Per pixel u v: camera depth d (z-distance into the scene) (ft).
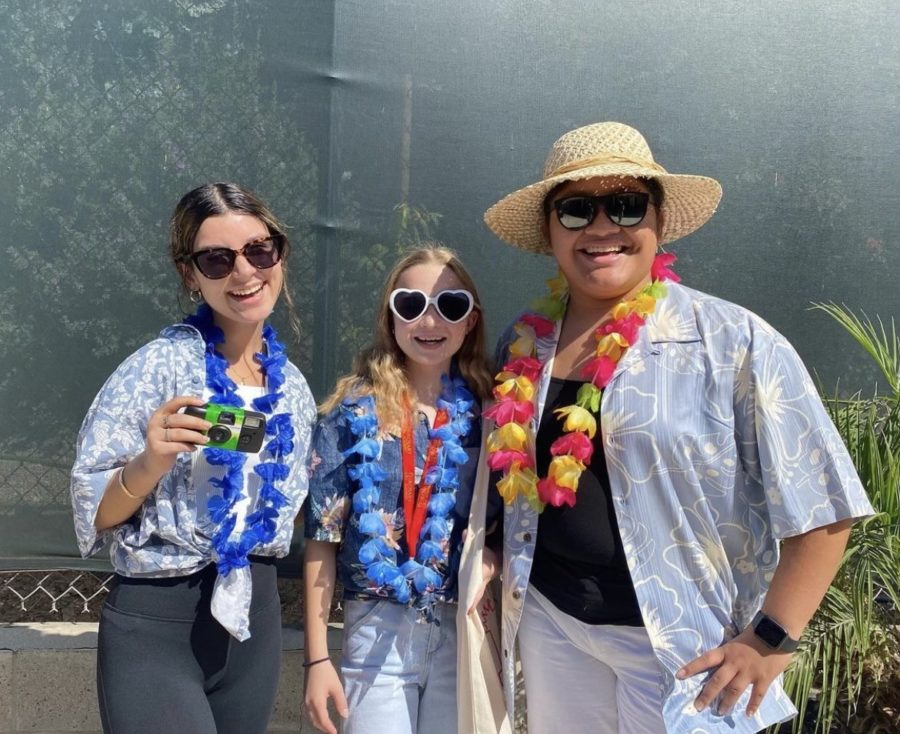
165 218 11.30
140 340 11.37
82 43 11.10
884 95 11.48
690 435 7.12
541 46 11.32
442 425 8.16
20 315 11.27
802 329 11.72
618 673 7.70
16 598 11.90
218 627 7.34
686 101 11.45
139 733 7.00
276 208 11.32
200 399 7.21
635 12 11.34
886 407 10.86
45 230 11.24
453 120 11.34
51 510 11.38
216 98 11.20
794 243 11.64
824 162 11.54
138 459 6.84
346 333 11.44
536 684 8.13
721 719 7.13
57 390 11.34
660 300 7.59
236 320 7.70
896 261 11.63
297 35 11.18
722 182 11.57
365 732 7.89
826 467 6.89
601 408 7.37
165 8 11.10
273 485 7.57
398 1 11.20
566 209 7.55
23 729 11.16
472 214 11.44
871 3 11.41
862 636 9.23
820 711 9.62
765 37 11.41
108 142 11.19
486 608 8.21
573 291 8.12
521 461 7.64
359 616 8.05
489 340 11.60
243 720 7.61
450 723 8.07
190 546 7.23
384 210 11.38
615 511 7.34
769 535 7.32
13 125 11.12
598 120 11.41
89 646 11.16
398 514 8.09
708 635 7.15
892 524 9.70
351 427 8.01
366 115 11.28
